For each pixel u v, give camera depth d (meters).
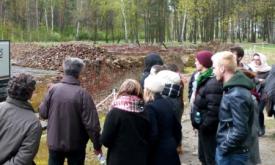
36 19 82.88
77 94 5.88
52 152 5.98
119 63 21.73
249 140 4.97
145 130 5.27
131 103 5.20
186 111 13.23
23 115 4.29
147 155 5.32
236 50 7.33
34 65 25.59
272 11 78.56
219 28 83.69
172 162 5.38
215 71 5.08
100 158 6.05
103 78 19.08
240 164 4.91
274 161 8.20
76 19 89.62
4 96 9.36
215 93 6.17
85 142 6.04
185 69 29.41
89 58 22.39
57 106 5.88
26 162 4.21
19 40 74.12
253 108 4.94
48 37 80.69
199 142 7.15
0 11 80.38
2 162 4.23
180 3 75.31
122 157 5.16
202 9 74.75
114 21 88.62
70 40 84.94
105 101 15.17
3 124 4.26
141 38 93.00
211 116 6.18
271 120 11.91
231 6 77.62
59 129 5.88
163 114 5.40
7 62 9.46
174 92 5.79
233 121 4.82
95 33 87.12
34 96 14.26
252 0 79.38
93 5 87.50
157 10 81.69
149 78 5.55
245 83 4.88
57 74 20.23
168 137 5.41
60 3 92.75
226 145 4.87
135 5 83.00
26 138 4.24
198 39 84.62
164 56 27.66
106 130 5.19
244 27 82.19
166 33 86.00
